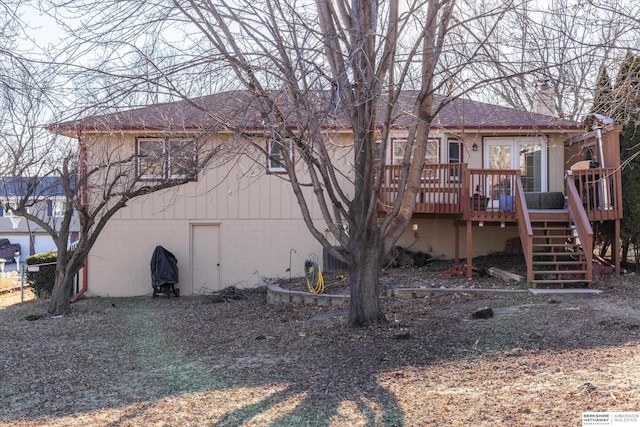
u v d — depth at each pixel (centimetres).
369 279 897
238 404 573
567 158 1616
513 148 1577
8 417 562
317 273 1283
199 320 1130
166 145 1032
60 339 975
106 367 762
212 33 730
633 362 629
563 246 1245
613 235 1391
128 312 1287
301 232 1598
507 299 1096
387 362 707
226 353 816
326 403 562
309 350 793
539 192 1566
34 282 1695
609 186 1297
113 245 1609
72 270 1300
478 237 1593
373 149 843
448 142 1555
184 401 590
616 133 1282
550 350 720
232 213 1609
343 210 877
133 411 564
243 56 725
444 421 491
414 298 1175
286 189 1599
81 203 1303
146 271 1609
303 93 643
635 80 714
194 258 1619
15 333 1041
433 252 1588
